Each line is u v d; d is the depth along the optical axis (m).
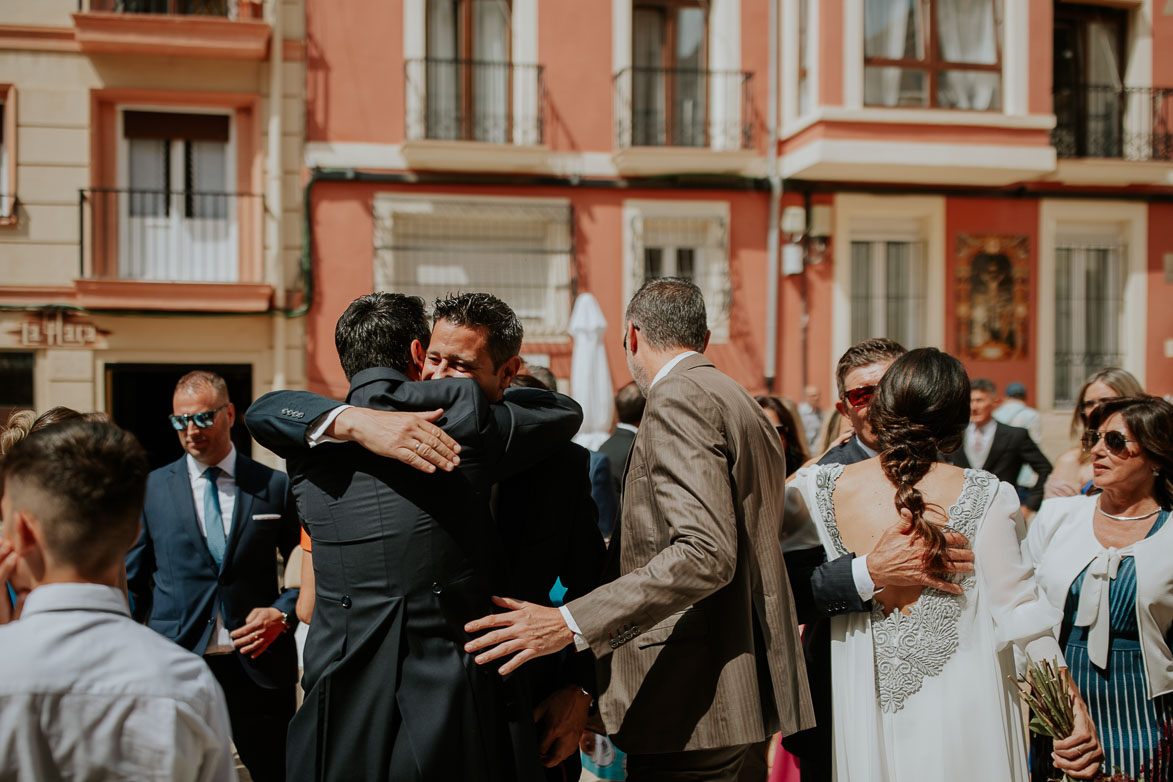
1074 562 2.52
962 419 2.12
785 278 9.54
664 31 9.53
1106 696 2.41
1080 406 3.81
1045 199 9.89
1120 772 2.37
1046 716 2.13
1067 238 10.14
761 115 9.50
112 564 1.44
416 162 8.79
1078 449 3.85
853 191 9.58
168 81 8.54
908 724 2.01
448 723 1.79
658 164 9.19
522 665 2.05
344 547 1.86
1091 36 10.14
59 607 1.38
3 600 1.88
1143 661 2.38
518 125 9.13
